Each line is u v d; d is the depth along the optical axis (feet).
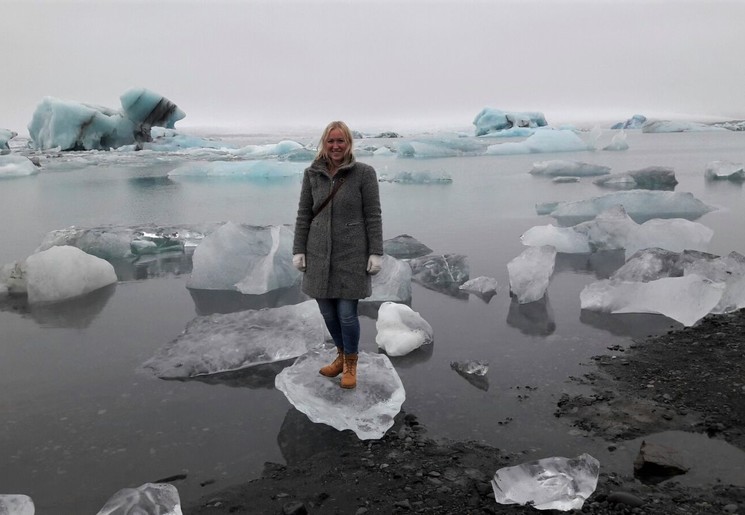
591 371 10.66
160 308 15.48
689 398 9.37
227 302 16.07
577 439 8.29
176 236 23.15
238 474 7.60
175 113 111.65
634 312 14.02
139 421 9.14
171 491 6.82
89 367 11.39
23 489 7.33
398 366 11.22
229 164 60.54
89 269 17.33
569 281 17.34
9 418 9.25
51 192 44.98
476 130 162.40
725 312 13.51
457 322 13.85
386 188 45.55
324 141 9.63
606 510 6.60
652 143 105.29
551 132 93.40
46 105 94.89
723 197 34.12
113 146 103.09
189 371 11.06
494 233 25.46
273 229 18.44
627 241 21.11
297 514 6.62
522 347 12.05
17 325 14.03
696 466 7.46
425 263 18.40
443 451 8.05
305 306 13.34
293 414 9.38
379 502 6.89
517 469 7.11
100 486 7.38
